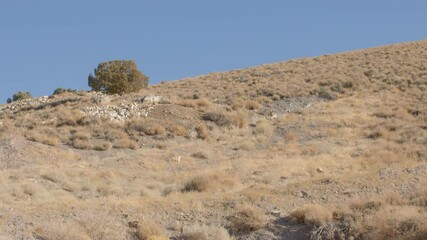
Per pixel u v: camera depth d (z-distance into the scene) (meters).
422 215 12.52
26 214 14.20
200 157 26.33
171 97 40.50
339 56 59.66
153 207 15.55
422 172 17.83
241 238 13.17
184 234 13.09
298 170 20.75
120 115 34.09
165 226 13.95
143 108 35.56
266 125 32.72
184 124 32.88
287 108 37.75
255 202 15.63
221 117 34.25
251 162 23.64
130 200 16.47
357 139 27.98
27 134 29.52
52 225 13.04
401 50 57.47
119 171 22.95
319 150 25.50
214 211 15.06
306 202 15.48
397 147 24.08
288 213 14.50
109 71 44.16
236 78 51.69
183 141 30.53
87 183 20.27
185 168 23.94
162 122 33.00
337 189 16.52
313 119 33.66
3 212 14.27
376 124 30.84
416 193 14.59
